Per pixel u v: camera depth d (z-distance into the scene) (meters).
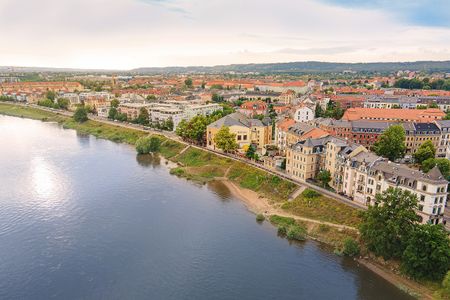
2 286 86.50
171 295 83.94
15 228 113.38
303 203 126.56
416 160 162.75
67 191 144.62
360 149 130.38
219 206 133.25
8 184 151.38
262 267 95.12
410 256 87.38
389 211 94.81
